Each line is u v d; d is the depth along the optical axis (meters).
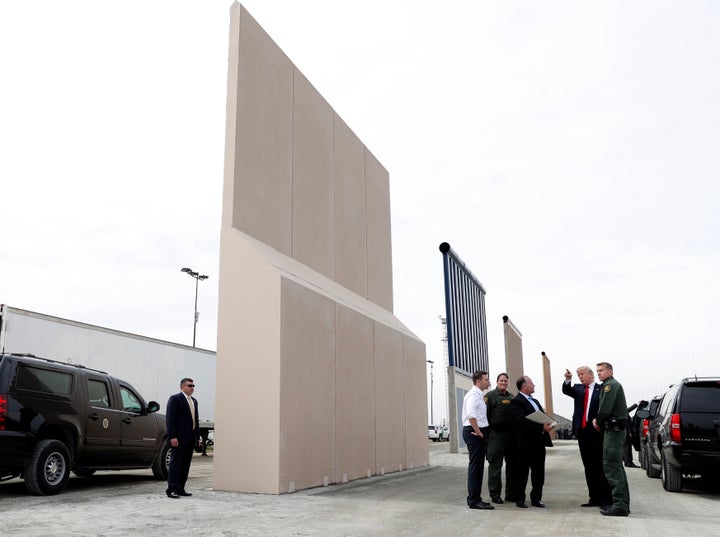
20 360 9.27
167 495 9.50
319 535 6.56
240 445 10.49
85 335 16.88
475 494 8.84
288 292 10.98
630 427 18.14
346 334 13.60
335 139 16.33
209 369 23.66
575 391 9.41
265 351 10.59
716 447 10.43
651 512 8.69
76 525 6.83
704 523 7.72
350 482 12.70
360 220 17.75
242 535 6.47
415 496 10.22
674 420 10.83
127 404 11.96
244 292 10.98
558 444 39.78
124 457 11.34
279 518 7.68
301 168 14.13
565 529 7.20
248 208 11.79
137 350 19.17
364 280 17.69
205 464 19.44
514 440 9.41
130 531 6.57
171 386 20.97
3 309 14.24
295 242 13.52
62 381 10.02
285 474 10.33
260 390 10.51
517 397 9.33
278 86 13.33
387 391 15.96
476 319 34.41
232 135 11.49
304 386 11.30
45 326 15.45
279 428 10.26
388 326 16.77
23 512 7.62
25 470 9.16
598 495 9.12
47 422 9.45
